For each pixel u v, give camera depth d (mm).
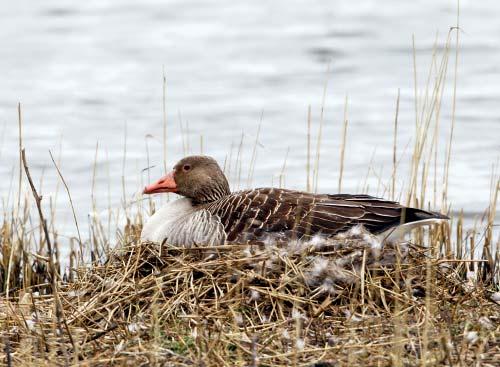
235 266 10477
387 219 11195
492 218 13219
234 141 21328
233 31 34875
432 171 18828
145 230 12352
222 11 38531
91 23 36375
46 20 36781
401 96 25188
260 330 9562
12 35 34219
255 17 37219
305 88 26703
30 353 9258
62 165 19562
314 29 34438
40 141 21422
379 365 8516
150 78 28391
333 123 22875
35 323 9883
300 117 23469
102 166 19484
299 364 8711
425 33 32562
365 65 29047
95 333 9633
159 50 32125
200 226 11516
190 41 33469
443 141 21109
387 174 18672
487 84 26047
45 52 31828
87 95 26109
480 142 20922
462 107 23766
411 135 21547
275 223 11273
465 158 19797
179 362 8758
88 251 14352
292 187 17812
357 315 9859
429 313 9469
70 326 9828
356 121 22938
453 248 13875
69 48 32438
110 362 8852
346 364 8625
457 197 17219
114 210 16578
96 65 30141
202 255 10922
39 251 13453
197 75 28688
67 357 8781
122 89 26891
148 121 23266
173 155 20266
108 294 10281
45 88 27000
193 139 21484
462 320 9734
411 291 10125
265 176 18578
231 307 9758
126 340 9297
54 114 24016
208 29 35312
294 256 10742
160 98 25750
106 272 10898
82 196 17562
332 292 10172
